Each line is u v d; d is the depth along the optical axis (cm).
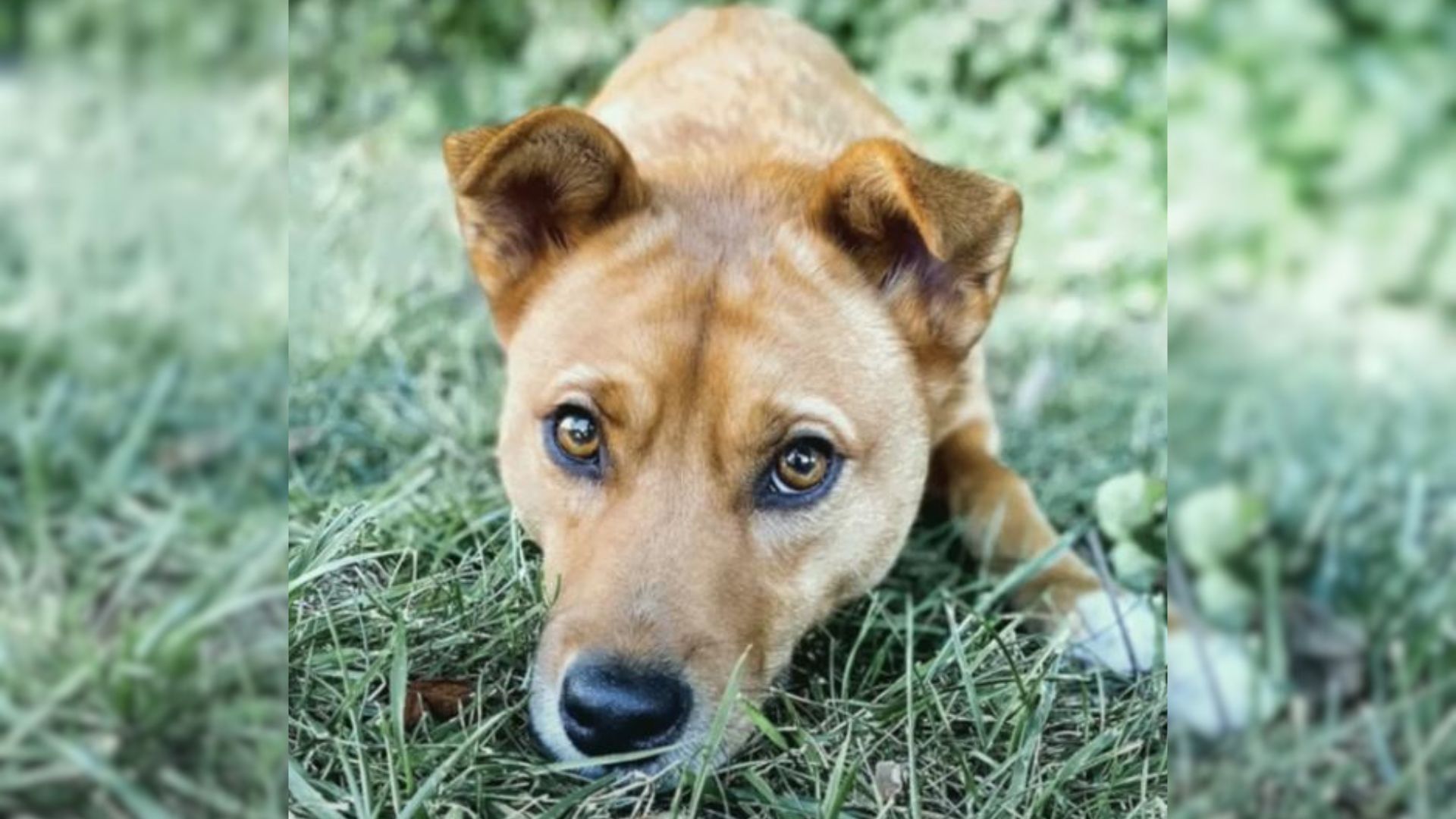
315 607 68
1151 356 104
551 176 68
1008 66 148
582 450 66
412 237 107
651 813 61
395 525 76
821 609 67
